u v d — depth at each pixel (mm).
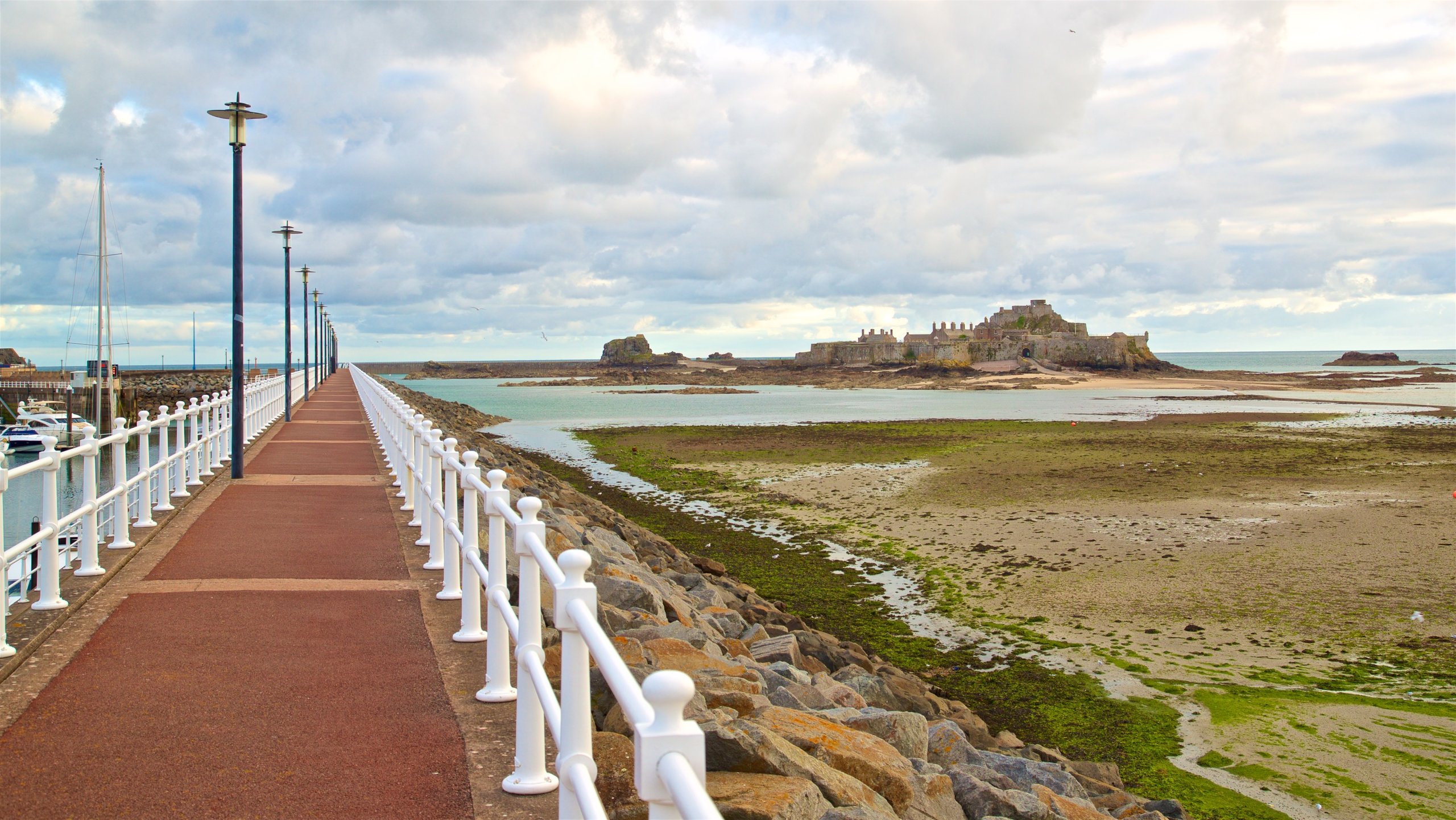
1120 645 16781
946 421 71125
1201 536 25203
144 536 10719
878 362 183625
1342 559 22219
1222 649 16375
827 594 20750
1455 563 21531
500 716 5559
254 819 4215
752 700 6805
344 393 53250
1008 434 58719
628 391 141375
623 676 2496
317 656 6641
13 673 6191
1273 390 118562
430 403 69125
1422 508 28703
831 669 13133
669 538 26875
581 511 21969
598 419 77188
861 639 17562
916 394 122438
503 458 30859
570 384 177750
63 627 7262
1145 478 36781
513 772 4711
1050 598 19812
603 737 5219
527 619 4375
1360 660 15711
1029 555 23609
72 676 6156
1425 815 10609
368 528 11781
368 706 5691
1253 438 54031
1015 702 14422
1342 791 11234
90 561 8711
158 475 13367
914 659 16453
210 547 10445
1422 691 14297
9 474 6648
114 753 4934
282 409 33375
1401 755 12156
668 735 2059
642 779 2068
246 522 12094
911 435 58500
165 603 8023
